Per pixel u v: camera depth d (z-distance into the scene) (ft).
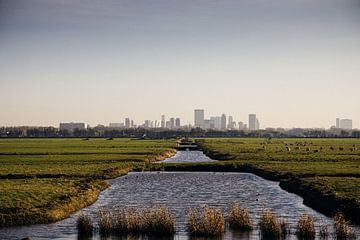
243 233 127.65
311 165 304.30
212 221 127.24
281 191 213.87
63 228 134.62
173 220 142.20
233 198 191.83
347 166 292.61
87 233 128.26
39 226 137.39
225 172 309.01
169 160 412.77
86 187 205.57
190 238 123.54
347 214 146.72
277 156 394.93
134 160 365.40
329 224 139.54
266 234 124.06
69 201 166.30
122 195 201.16
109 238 123.95
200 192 210.79
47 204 157.89
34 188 195.21
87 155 419.95
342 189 183.42
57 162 342.23
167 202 181.16
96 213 156.35
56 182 220.84
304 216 130.11
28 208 149.79
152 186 233.14
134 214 135.95
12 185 206.69
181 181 256.11
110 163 337.93
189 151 584.40
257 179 265.54
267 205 173.88
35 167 299.58
